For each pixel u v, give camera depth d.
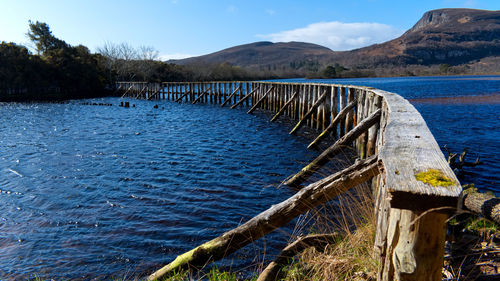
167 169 8.41
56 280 3.84
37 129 15.45
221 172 8.04
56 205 6.09
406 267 1.29
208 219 5.35
